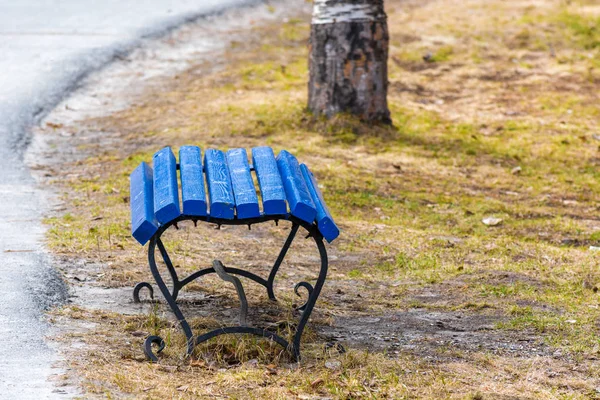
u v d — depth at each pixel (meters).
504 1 31.34
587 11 29.41
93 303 8.38
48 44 24.55
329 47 17.77
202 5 30.45
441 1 32.47
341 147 16.86
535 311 8.93
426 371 7.14
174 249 10.44
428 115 20.02
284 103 19.50
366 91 17.95
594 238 12.48
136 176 8.32
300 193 7.18
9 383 6.20
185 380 6.63
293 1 32.94
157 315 8.12
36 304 8.11
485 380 7.00
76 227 11.16
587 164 17.17
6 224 11.25
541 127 19.67
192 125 18.12
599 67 24.59
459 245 11.52
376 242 11.60
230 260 10.28
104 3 30.17
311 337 7.82
